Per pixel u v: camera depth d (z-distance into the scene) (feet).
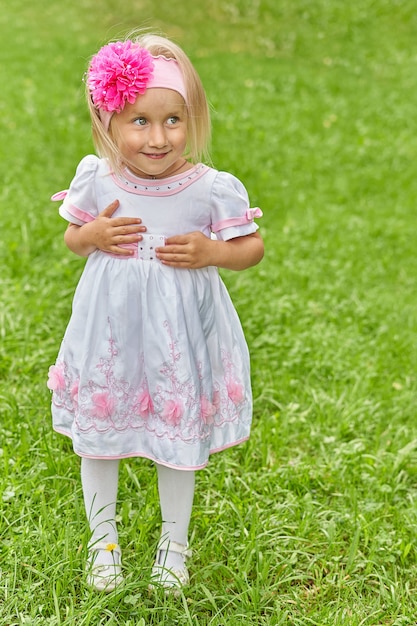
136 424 9.89
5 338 16.01
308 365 16.49
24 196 23.79
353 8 50.49
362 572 11.19
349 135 34.22
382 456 13.85
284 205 26.37
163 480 10.15
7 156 27.14
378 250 23.62
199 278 9.77
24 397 14.29
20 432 13.08
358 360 17.01
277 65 44.34
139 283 9.57
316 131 34.27
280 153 31.09
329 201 27.48
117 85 8.93
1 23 47.47
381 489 12.73
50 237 20.89
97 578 10.03
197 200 9.62
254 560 10.91
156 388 9.64
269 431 13.87
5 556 10.48
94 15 50.80
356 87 41.16
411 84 42.60
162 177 9.61
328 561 11.23
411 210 27.20
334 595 10.71
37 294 17.88
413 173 30.48
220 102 36.24
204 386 9.72
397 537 11.72
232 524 11.62
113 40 10.09
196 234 9.48
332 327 18.37
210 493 12.35
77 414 9.86
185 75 9.29
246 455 13.32
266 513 11.89
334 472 13.08
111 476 10.25
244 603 10.11
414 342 18.17
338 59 45.98
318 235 23.98
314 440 14.08
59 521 10.95
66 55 42.09
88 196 9.80
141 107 9.07
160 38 9.42
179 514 10.28
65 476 12.18
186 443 9.59
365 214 26.55
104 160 9.84
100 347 9.64
